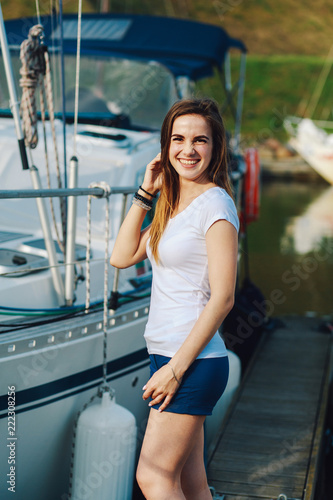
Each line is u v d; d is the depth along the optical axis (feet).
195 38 17.85
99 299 10.54
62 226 10.26
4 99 16.05
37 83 10.05
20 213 12.01
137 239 7.27
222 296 6.03
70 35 17.63
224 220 6.14
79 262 9.66
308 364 16.47
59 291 9.79
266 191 58.75
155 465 6.39
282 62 80.89
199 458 6.95
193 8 78.48
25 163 9.85
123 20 18.44
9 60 9.59
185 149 6.35
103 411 9.35
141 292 11.49
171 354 6.34
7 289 9.18
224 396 13.34
